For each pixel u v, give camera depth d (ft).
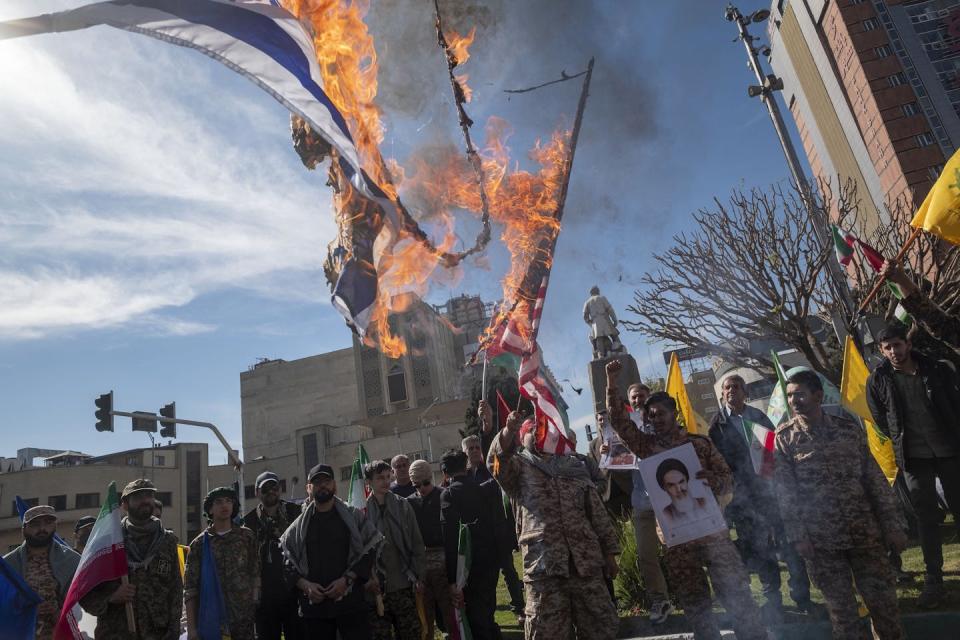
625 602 20.90
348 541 17.17
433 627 20.30
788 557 17.33
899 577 18.48
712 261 53.47
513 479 14.62
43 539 18.85
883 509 13.07
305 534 17.13
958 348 16.89
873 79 193.88
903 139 185.98
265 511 20.58
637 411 19.15
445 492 19.35
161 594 17.46
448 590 19.51
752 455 15.58
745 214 52.85
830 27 210.38
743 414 18.39
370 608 17.42
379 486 19.69
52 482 173.06
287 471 207.21
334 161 15.67
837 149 218.38
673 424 14.56
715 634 13.56
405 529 19.45
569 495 14.26
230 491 19.34
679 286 54.95
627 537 21.68
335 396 276.41
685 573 13.74
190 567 18.24
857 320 32.30
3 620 16.57
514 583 23.11
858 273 53.67
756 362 57.98
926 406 16.83
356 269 14.60
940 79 190.80
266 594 19.51
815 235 51.62
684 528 13.52
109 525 16.98
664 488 13.82
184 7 12.01
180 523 191.62
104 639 16.63
